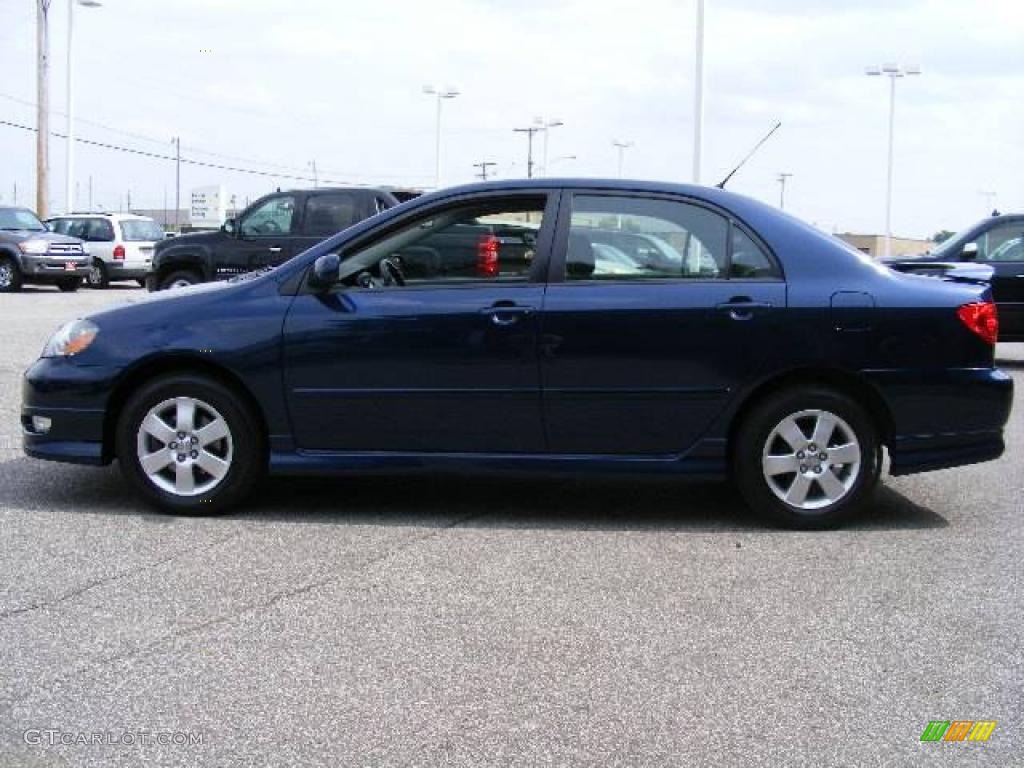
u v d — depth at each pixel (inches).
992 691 145.4
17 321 646.5
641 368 218.1
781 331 216.8
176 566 194.2
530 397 219.8
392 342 220.5
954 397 220.5
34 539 209.9
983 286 229.6
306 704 139.7
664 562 200.1
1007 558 204.2
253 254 598.2
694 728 134.3
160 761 125.3
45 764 124.5
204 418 227.5
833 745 130.5
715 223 222.8
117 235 1071.0
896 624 169.0
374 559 200.1
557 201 225.1
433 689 144.4
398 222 227.1
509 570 194.4
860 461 221.6
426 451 224.4
